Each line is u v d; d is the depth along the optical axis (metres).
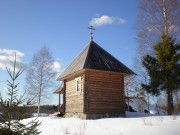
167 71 18.50
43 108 41.69
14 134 6.29
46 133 10.87
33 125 6.61
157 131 9.22
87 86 17.39
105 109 17.52
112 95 18.03
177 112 19.28
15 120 6.39
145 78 34.66
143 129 9.80
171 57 18.77
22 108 6.47
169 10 24.02
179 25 23.78
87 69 17.19
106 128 11.05
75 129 11.41
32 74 33.06
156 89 19.20
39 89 32.59
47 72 33.59
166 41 19.22
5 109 6.21
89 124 12.94
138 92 35.28
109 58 19.48
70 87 20.20
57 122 15.12
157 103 35.66
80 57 19.84
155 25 25.16
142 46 26.73
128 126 10.98
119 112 17.86
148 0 25.39
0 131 6.13
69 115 19.33
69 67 20.75
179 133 8.77
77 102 18.31
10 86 6.32
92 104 17.23
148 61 19.84
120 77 18.72
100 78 17.97
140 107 35.69
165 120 12.25
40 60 33.78
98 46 20.64
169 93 18.75
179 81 18.44
